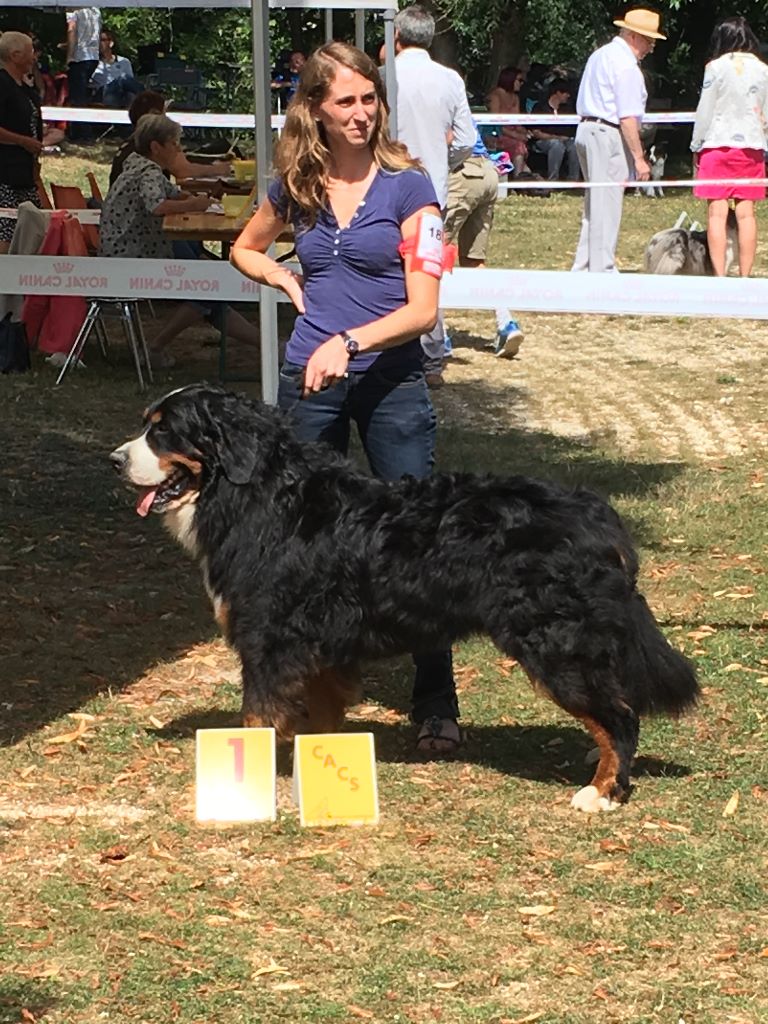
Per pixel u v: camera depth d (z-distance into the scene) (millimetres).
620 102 13031
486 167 11586
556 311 6980
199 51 27375
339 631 4621
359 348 4547
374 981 3596
